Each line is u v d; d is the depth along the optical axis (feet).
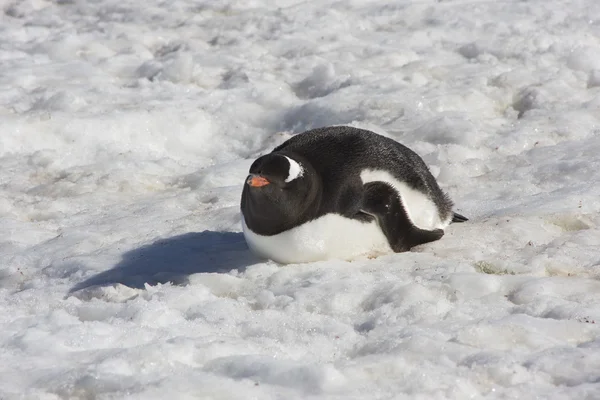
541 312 57.31
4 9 183.93
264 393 46.11
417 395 45.11
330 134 72.28
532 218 79.92
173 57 153.17
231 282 67.46
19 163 112.37
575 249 71.20
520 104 123.95
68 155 115.55
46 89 135.54
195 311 60.90
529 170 95.61
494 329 52.65
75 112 125.49
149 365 49.65
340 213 68.03
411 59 143.74
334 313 60.54
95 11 181.47
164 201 96.58
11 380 48.47
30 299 67.87
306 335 55.11
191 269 73.31
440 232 73.67
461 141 108.88
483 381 47.09
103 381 47.14
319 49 150.92
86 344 54.34
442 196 79.87
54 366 50.44
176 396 45.70
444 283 62.95
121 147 118.83
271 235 68.13
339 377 47.09
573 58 135.54
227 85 139.64
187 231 84.84
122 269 74.28
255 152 119.14
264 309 62.08
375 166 70.95
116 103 131.44
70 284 71.61
